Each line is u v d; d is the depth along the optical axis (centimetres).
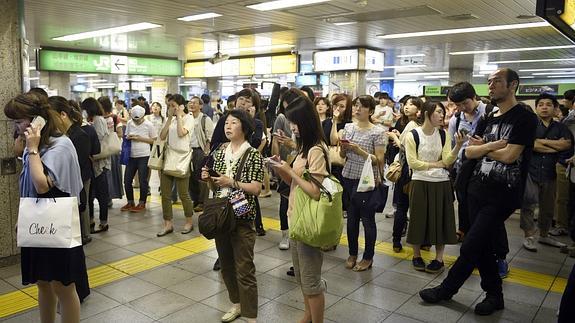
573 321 226
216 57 1188
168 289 360
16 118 242
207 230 274
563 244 476
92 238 492
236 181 283
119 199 690
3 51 399
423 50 1293
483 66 1752
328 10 754
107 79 2511
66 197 240
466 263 321
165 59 1517
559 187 524
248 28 948
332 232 248
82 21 870
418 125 445
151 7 742
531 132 290
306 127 254
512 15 778
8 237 409
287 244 458
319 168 249
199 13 787
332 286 367
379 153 389
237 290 306
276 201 683
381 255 444
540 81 2486
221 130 375
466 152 310
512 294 356
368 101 391
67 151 245
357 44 1184
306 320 285
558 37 1025
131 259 427
